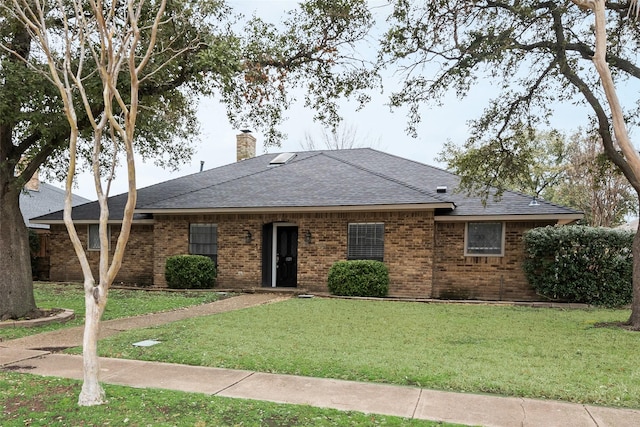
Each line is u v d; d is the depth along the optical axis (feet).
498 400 15.11
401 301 41.34
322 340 24.06
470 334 25.82
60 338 25.31
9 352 21.93
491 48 32.65
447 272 45.14
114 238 57.57
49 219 58.80
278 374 18.06
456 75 34.68
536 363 19.45
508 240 43.55
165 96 35.70
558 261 39.45
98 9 15.39
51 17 28.96
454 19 33.58
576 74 33.45
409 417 13.53
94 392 14.75
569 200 86.02
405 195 45.03
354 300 41.86
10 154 31.73
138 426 12.78
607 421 13.34
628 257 38.70
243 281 50.24
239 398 15.19
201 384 16.78
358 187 49.01
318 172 55.83
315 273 47.60
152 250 55.67
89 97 29.63
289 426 12.82
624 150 22.53
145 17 28.66
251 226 50.26
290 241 51.62
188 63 32.60
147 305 38.19
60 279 59.62
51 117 29.14
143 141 47.67
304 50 32.30
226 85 32.91
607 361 19.80
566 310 36.29
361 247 46.44
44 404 14.60
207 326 28.09
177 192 58.34
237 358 20.35
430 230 43.98
